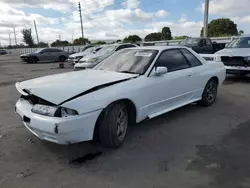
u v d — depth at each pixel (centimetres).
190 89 471
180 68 452
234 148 332
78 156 317
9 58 3462
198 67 495
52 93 292
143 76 374
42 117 287
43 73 1330
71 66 1795
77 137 287
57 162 303
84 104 286
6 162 304
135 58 423
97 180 262
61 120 276
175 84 426
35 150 335
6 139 374
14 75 1246
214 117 464
